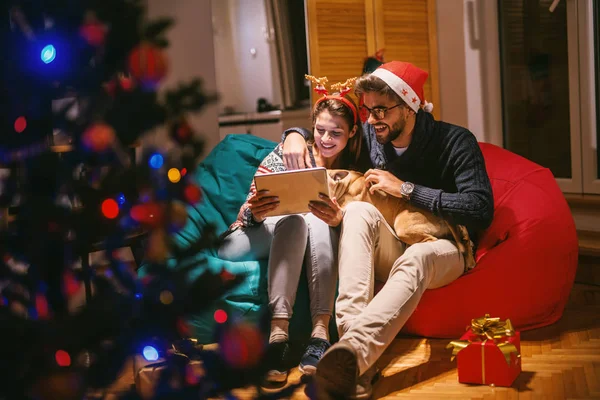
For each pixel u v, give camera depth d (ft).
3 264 4.27
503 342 6.59
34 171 4.18
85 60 4.31
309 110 12.60
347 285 6.72
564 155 11.84
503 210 8.01
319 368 5.96
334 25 12.13
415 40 12.82
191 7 11.15
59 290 4.39
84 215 4.30
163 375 4.84
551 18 11.68
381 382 6.81
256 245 7.66
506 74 12.51
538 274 7.76
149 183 4.58
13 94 4.15
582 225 11.23
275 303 6.96
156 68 4.64
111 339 4.38
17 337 4.00
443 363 7.23
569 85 11.44
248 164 9.02
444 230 7.39
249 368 5.07
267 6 12.37
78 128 4.37
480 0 12.42
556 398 6.16
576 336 7.83
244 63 12.35
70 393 4.21
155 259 4.75
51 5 4.18
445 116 13.19
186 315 4.67
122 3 4.41
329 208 6.97
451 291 7.72
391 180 7.29
